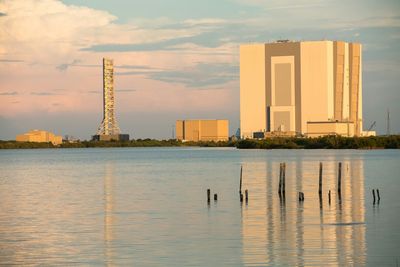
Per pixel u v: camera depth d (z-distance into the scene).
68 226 168.50
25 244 143.25
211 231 157.38
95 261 126.31
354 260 124.50
